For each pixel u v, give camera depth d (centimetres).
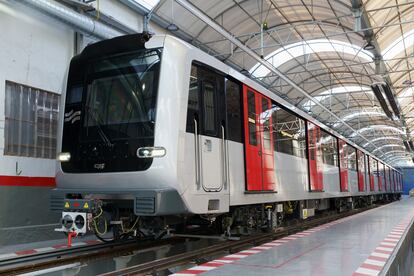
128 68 607
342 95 2652
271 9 1498
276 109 921
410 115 3055
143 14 1221
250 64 1859
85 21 923
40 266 587
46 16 877
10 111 827
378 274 473
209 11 1381
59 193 621
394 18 1380
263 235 886
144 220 643
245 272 477
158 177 548
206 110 630
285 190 923
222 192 646
